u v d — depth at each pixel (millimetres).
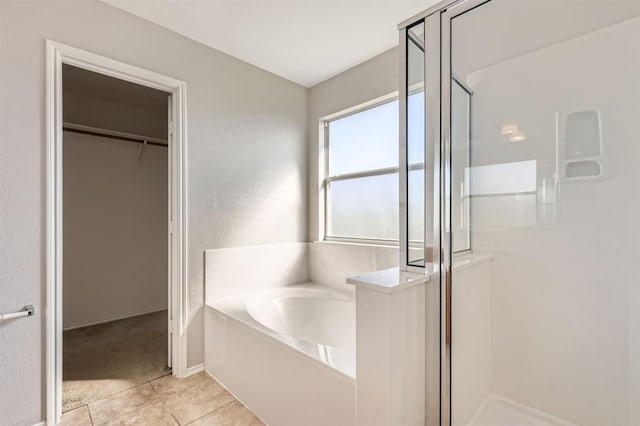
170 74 2133
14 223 1568
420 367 1384
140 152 3467
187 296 2219
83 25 1786
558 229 1499
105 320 3297
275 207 2775
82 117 3154
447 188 1475
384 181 2531
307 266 2998
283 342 1636
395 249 2367
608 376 1402
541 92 1527
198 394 1991
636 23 1336
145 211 3588
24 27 1599
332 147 2949
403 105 1554
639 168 1332
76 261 3131
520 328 1585
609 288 1397
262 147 2678
